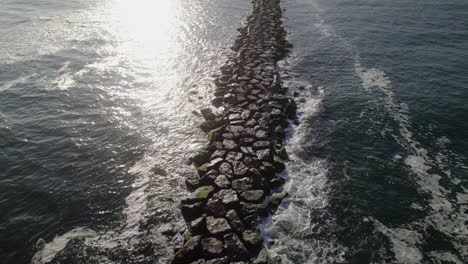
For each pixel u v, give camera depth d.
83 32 38.72
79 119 22.14
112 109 23.31
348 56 32.66
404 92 25.50
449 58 31.53
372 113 22.75
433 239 13.73
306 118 22.16
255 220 14.09
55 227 14.44
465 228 14.19
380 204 15.48
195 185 16.28
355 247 13.41
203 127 21.06
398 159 18.42
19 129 21.12
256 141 19.12
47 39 36.25
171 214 14.90
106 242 13.70
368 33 39.16
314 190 16.25
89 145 19.61
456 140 20.09
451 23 41.59
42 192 16.28
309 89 26.12
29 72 28.44
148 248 13.40
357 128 21.11
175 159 18.50
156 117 22.41
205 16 47.44
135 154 18.92
